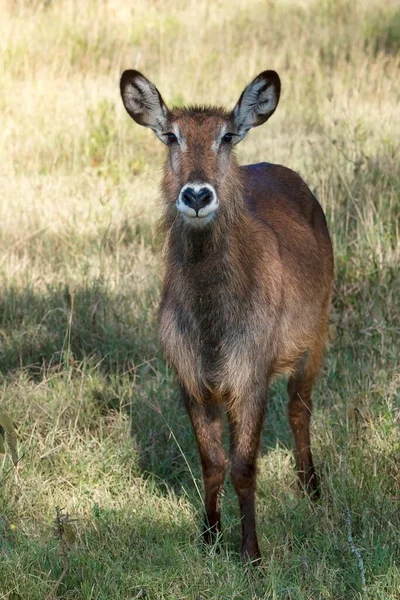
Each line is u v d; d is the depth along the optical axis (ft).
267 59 100.83
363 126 75.25
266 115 39.14
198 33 110.63
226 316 36.78
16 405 46.93
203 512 39.86
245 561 36.65
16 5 113.09
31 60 98.02
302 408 43.19
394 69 95.35
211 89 93.20
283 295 39.27
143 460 44.47
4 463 41.78
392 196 60.85
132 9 117.08
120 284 57.88
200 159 35.94
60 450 44.09
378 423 44.14
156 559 36.01
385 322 52.65
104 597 33.17
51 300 56.34
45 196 70.49
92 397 47.88
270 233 39.40
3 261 60.13
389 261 56.80
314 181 65.57
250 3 123.54
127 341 52.85
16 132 82.02
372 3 118.73
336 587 34.27
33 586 33.88
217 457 38.37
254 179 43.93
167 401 47.70
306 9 120.06
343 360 50.16
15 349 52.44
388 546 35.99
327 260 45.42
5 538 37.42
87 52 101.24
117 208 67.97
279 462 43.86
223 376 37.19
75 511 40.01
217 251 36.19
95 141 79.92
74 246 62.49
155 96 38.22
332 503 39.22
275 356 39.11
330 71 98.53
